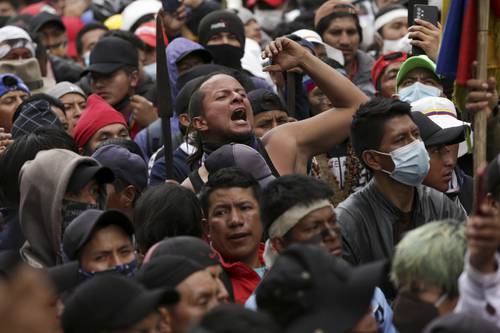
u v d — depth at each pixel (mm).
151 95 22641
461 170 17438
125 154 16422
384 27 26391
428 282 11617
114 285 10508
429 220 15203
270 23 31062
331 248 13523
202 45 23078
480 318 10453
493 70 14758
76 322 10406
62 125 19125
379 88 22109
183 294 11695
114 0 30750
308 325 10148
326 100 19844
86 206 14602
